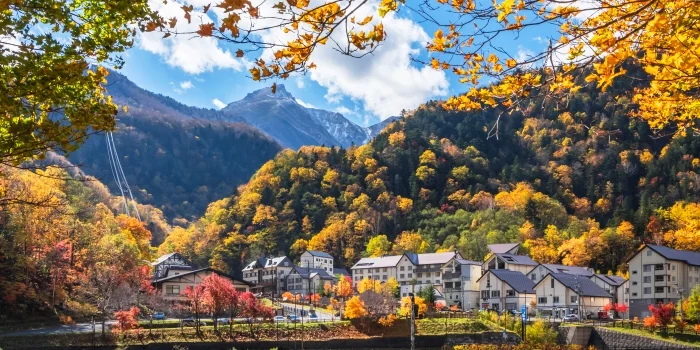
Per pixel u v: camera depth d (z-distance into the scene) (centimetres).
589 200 14025
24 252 5706
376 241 12950
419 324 6228
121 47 1041
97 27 1038
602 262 10656
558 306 7938
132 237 8819
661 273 7712
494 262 9844
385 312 6538
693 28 680
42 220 5428
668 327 5897
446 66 775
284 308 8344
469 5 706
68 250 6134
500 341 5772
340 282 9738
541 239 11581
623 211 11900
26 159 1048
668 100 942
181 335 5528
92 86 1065
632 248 10325
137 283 6688
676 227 9575
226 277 8088
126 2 911
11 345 4716
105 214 9338
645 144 14100
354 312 6159
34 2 927
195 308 5931
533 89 760
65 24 980
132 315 5450
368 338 5844
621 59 691
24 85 950
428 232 13675
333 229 14100
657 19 641
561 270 9106
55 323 5628
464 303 9688
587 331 6016
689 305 5928
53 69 964
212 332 5684
